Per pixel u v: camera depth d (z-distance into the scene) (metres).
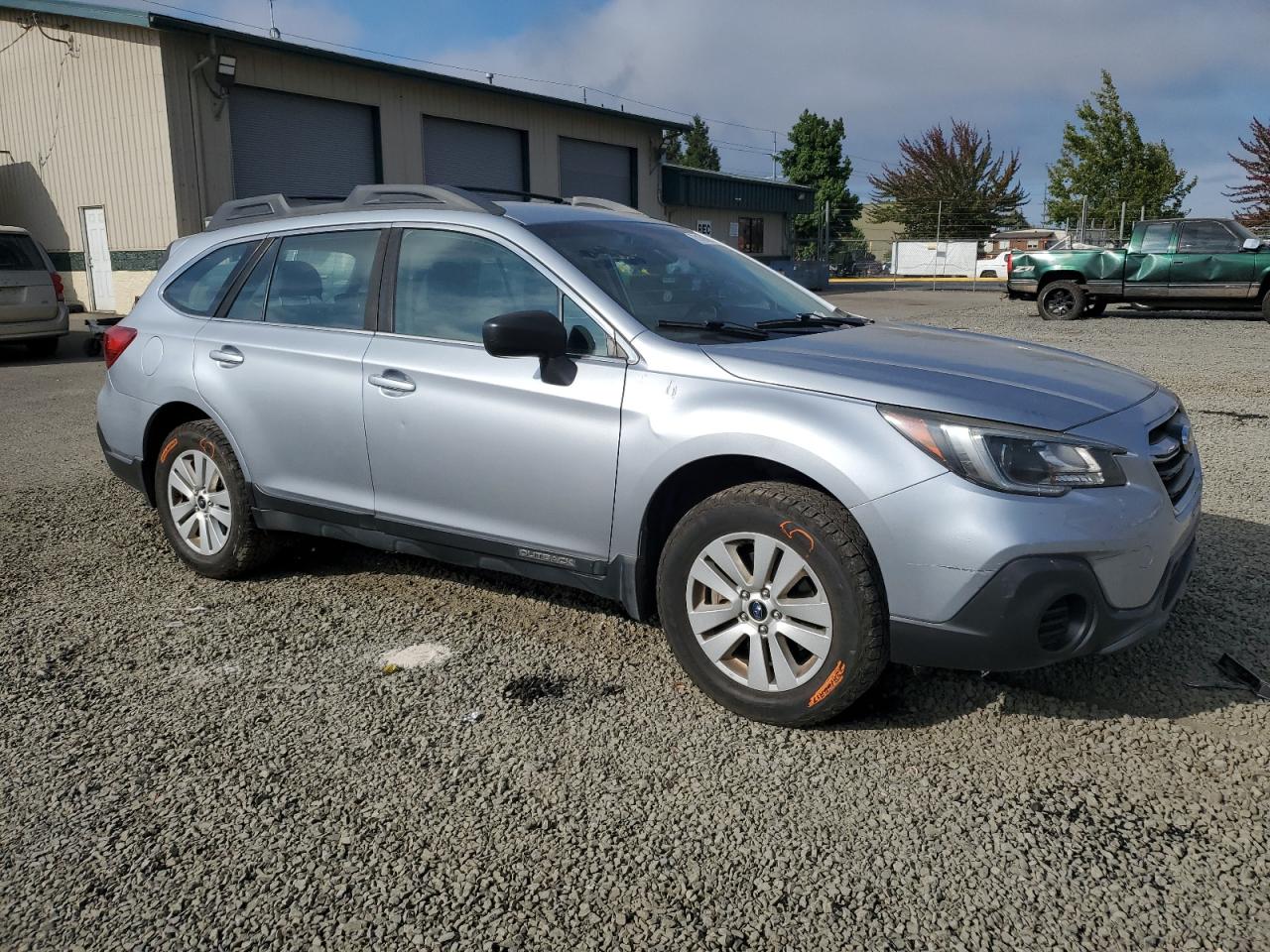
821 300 4.50
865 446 3.00
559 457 3.53
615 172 29.98
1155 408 3.35
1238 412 8.68
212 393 4.45
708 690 3.35
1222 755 3.03
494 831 2.70
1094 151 37.22
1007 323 18.34
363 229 4.23
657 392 3.34
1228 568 4.59
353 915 2.38
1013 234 50.69
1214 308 19.55
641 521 3.40
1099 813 2.75
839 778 2.93
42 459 7.29
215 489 4.56
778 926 2.33
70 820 2.76
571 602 4.33
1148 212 37.16
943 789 2.87
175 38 18.69
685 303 3.80
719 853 2.60
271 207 4.70
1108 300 18.97
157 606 4.32
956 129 57.16
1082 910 2.37
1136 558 2.98
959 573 2.88
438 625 4.08
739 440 3.15
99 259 20.33
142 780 2.95
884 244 61.12
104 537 5.32
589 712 3.34
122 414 4.84
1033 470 2.89
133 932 2.33
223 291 4.64
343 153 22.31
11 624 4.12
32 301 13.23
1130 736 3.15
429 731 3.22
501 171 26.28
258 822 2.74
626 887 2.47
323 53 20.66
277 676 3.62
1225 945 2.25
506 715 3.32
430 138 24.09
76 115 19.84
